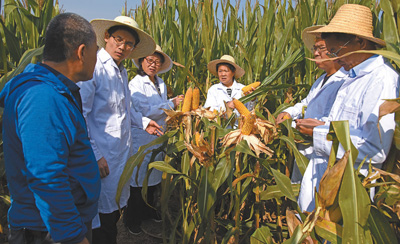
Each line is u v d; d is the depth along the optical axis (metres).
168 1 4.56
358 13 1.87
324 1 3.32
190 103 2.46
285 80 3.78
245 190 2.48
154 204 3.77
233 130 2.13
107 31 2.55
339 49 1.90
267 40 3.94
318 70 3.30
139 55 3.28
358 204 1.44
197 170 2.53
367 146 1.73
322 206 1.54
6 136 1.39
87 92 2.33
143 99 3.50
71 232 1.34
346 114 1.95
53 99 1.34
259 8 4.64
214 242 2.58
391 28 2.01
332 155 1.64
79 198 1.54
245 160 2.48
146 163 3.50
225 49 4.68
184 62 4.14
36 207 1.38
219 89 4.04
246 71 4.07
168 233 3.41
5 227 3.20
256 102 3.44
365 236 1.47
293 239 1.57
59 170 1.31
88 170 1.57
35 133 1.26
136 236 3.48
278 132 2.33
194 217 2.54
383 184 1.67
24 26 3.28
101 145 2.52
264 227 2.10
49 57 1.48
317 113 2.37
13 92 1.37
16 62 3.18
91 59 1.56
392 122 1.68
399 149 1.73
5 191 3.19
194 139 2.39
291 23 3.44
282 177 2.04
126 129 2.74
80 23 1.48
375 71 1.83
